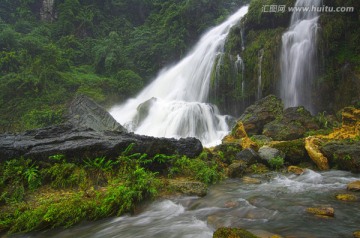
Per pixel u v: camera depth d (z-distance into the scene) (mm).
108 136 10398
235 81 22000
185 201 7781
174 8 36094
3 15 38344
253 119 15602
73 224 6684
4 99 22609
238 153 11148
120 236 6129
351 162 9727
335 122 15242
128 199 7277
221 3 35188
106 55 30797
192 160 10219
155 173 9117
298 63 19750
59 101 23438
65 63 28156
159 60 32281
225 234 4852
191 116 19016
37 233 6414
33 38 28453
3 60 25141
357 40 18578
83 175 8453
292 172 10141
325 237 5316
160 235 6020
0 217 6777
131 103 26516
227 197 7887
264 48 21328
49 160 8844
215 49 25281
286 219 6184
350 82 18109
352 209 6598
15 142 9453
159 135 19172
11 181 8062
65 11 37062
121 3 41625
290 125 14305
